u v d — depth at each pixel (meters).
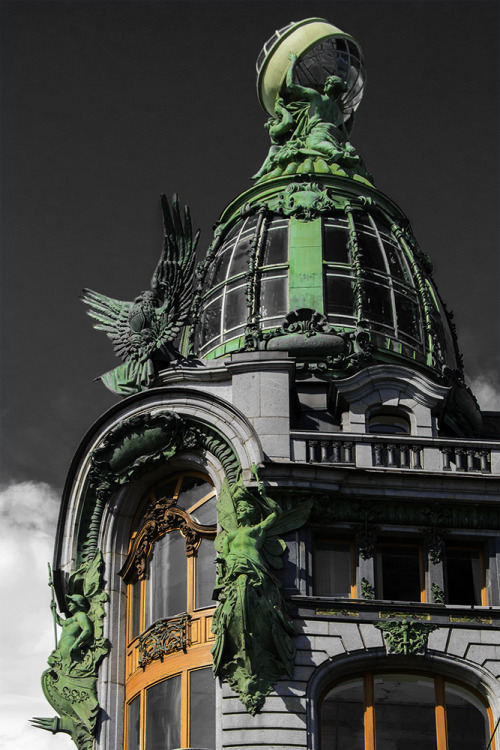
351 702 50.06
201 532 53.75
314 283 62.47
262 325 62.22
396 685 50.41
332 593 51.53
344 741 49.44
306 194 65.31
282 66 70.81
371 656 50.00
